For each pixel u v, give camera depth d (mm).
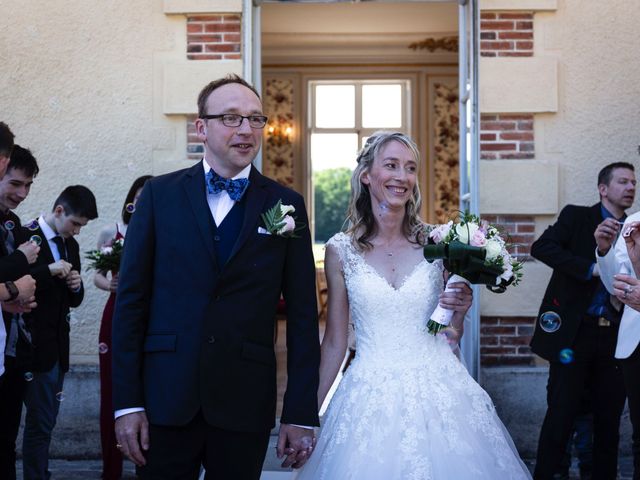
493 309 5047
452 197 11531
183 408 2266
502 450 2684
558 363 3908
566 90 5102
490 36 5086
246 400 2332
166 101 5043
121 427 2258
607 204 4059
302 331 2471
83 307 5027
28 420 3824
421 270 2820
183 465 2305
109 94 5043
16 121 5023
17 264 2834
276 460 4688
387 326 2791
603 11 5086
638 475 3215
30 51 5027
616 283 2957
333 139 11812
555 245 3945
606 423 3865
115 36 5047
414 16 9812
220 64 5047
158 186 2436
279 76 11523
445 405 2682
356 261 2844
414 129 11492
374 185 2836
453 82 11438
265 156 11617
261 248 2389
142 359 2346
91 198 3906
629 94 5086
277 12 9562
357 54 11336
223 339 2311
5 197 3342
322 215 11898
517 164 5074
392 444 2615
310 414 2414
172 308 2326
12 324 3361
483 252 2572
